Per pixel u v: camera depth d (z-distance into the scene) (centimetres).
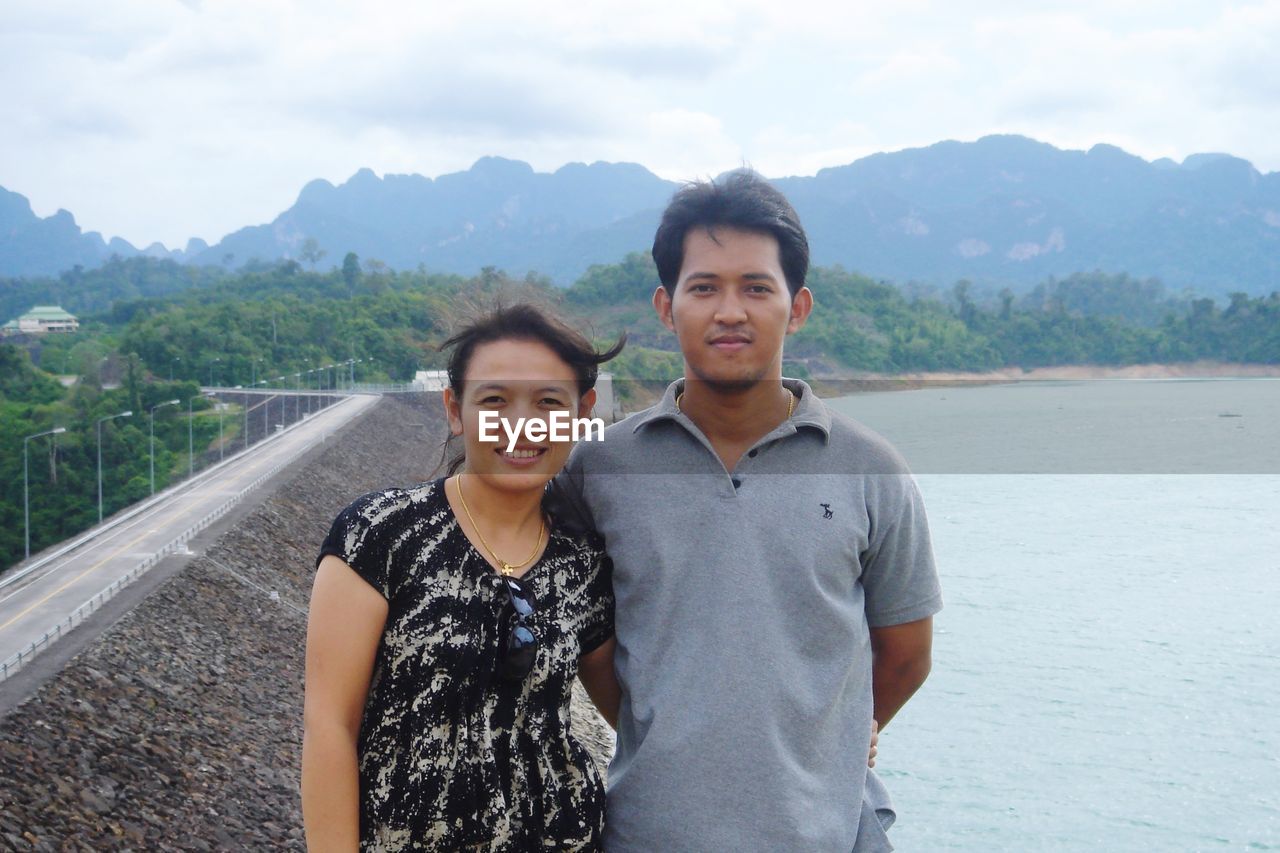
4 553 5081
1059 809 2038
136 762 1520
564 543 287
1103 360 15812
